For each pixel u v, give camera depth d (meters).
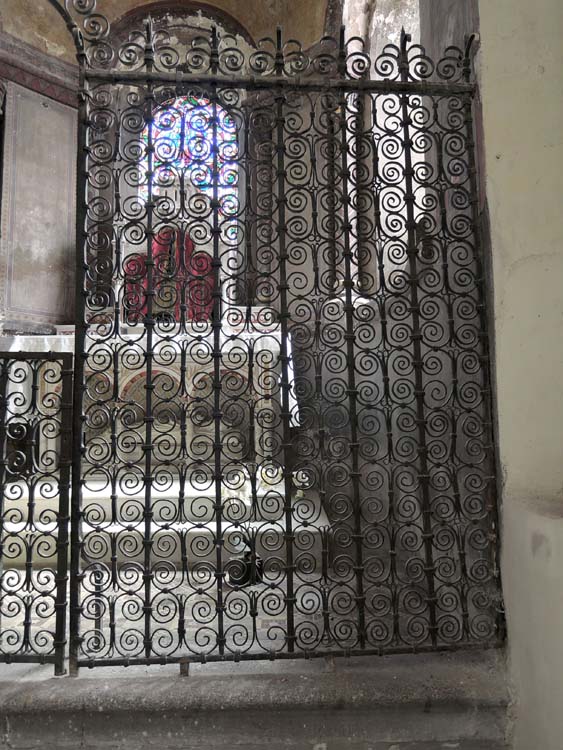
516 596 2.23
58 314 7.30
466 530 2.45
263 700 2.17
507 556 2.33
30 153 7.23
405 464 2.49
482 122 2.48
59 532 2.37
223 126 2.62
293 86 2.53
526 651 2.13
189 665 2.38
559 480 2.33
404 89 2.54
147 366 2.44
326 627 2.40
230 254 5.61
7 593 2.36
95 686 2.23
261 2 7.94
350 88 2.53
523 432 2.36
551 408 2.35
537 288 2.37
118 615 2.89
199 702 2.17
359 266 2.59
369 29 5.70
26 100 7.24
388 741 2.21
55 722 2.16
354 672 2.33
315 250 2.56
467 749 2.23
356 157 2.57
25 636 2.35
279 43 2.54
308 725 2.20
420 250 2.62
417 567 2.50
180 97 2.55
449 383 2.91
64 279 7.39
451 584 2.46
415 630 2.46
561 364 2.35
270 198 2.57
